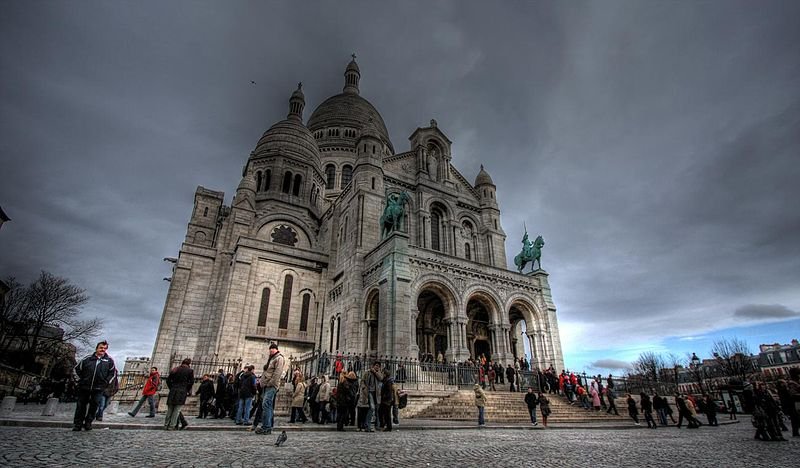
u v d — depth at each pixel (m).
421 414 20.05
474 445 10.45
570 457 8.86
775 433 12.88
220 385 17.92
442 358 30.89
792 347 81.69
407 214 38.50
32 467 6.00
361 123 67.12
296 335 36.09
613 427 19.36
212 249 39.16
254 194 43.50
